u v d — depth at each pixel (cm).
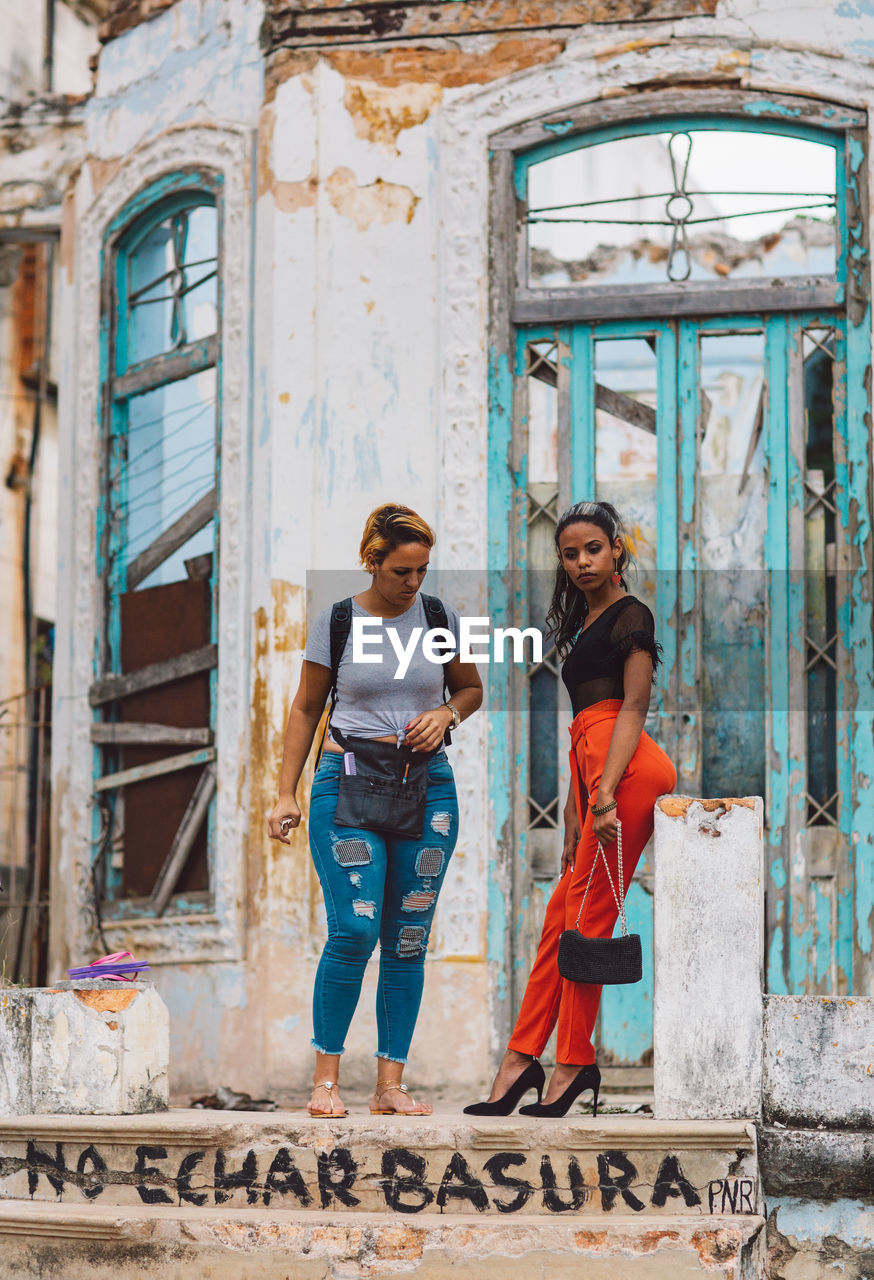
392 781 492
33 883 984
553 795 689
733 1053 466
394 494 704
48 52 1188
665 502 699
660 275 965
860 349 682
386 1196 464
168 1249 456
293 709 506
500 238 714
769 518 690
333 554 704
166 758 757
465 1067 664
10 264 1207
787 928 662
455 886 677
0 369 1195
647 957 666
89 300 830
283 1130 475
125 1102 513
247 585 727
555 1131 457
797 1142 459
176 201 802
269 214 736
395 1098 498
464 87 722
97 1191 488
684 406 702
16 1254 471
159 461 797
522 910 680
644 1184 451
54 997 521
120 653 802
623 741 473
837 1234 460
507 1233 439
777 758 674
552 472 726
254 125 756
